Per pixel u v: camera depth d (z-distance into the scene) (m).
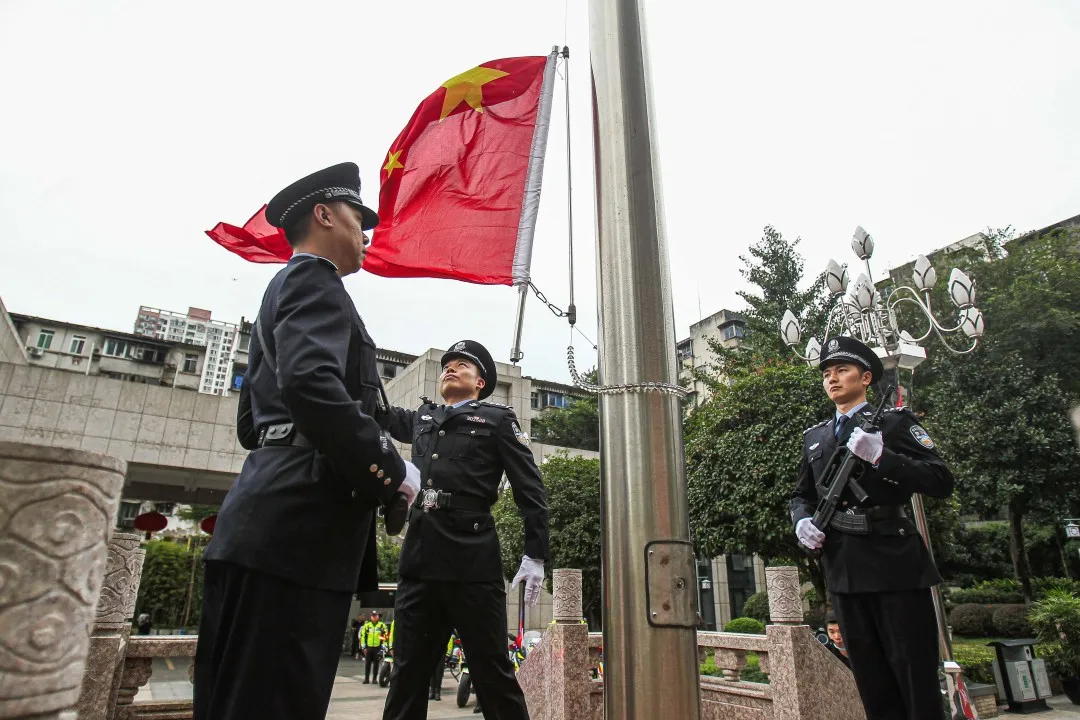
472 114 4.70
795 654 4.69
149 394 15.40
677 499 2.07
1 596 1.02
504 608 3.48
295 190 2.22
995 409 15.13
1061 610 9.78
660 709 1.86
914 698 2.81
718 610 23.12
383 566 21.25
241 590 1.69
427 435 3.78
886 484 3.07
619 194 2.38
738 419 11.70
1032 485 14.80
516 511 15.73
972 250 20.03
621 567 2.02
